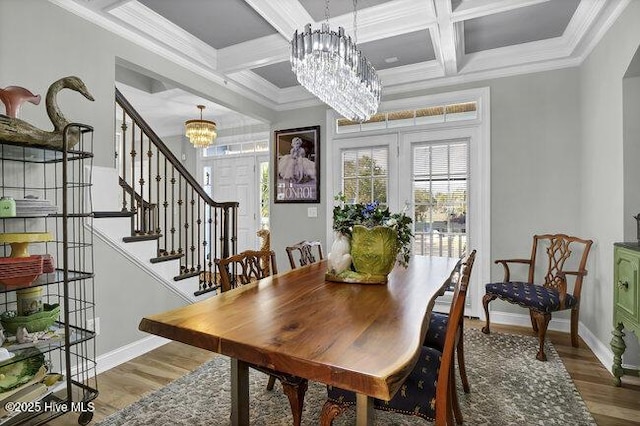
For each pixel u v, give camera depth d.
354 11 2.51
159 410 1.93
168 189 6.09
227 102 3.74
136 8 2.51
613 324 2.25
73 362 2.25
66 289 1.73
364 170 4.00
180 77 3.13
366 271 1.87
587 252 2.75
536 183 3.27
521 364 2.46
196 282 3.19
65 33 2.24
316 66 2.12
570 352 2.67
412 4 2.45
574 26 2.74
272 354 1.02
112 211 2.48
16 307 1.88
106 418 1.86
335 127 4.18
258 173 5.62
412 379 1.31
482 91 3.45
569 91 3.15
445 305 3.70
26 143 1.73
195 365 2.50
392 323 1.26
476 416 1.84
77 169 2.29
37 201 1.78
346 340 1.10
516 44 3.12
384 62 3.49
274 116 4.52
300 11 2.57
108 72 2.49
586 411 1.89
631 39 2.16
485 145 3.44
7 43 1.97
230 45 3.16
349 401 1.26
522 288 2.80
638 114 2.27
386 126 3.92
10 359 1.62
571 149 3.14
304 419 1.84
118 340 2.53
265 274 2.33
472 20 2.71
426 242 3.70
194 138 4.71
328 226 4.19
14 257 1.72
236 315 1.35
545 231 3.24
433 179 3.68
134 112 2.74
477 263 3.49
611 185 2.48
